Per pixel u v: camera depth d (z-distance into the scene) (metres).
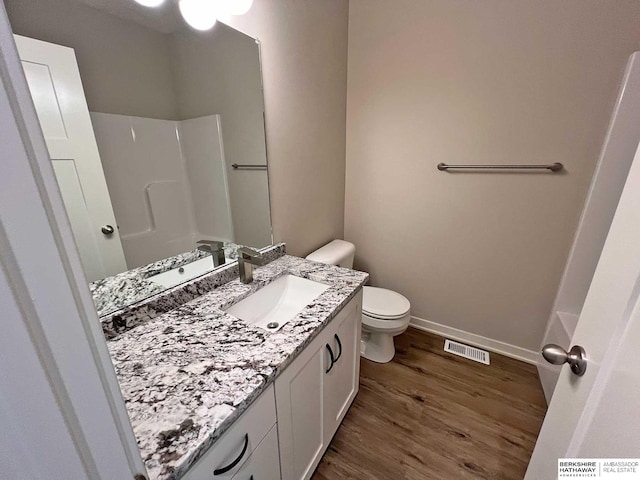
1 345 0.23
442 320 2.08
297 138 1.53
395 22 1.68
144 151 0.90
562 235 1.56
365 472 1.19
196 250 1.11
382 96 1.84
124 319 0.85
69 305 0.26
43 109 0.68
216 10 0.99
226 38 1.07
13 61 0.21
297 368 0.85
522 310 1.77
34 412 0.25
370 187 2.06
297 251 1.71
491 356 1.87
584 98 1.35
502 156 1.59
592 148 1.39
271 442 0.79
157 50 0.89
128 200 0.88
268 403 0.74
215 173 1.14
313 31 1.50
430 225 1.92
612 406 0.44
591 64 1.30
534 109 1.46
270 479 0.83
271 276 1.27
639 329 0.40
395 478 1.17
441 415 1.44
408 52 1.69
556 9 1.31
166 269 1.01
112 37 0.79
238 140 1.20
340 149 1.98
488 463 1.22
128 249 0.89
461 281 1.92
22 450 0.26
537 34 1.37
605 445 0.44
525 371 1.74
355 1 1.75
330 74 1.72
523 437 1.33
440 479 1.16
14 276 0.23
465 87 1.59
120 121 0.83
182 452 0.51
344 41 1.80
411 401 1.53
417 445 1.29
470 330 1.98
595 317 0.54
